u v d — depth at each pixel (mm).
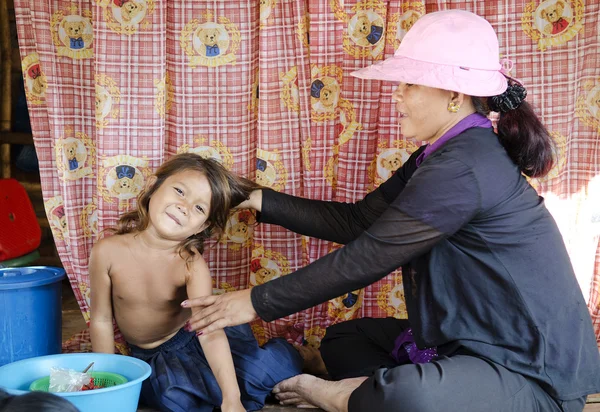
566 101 2809
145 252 2561
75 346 2957
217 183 2494
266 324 3002
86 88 2889
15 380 2203
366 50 2830
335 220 2609
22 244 3289
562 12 2770
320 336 3000
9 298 2520
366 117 2869
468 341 2105
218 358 2385
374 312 3004
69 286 4246
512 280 2076
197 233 2590
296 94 2865
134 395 2092
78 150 2916
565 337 2104
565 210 2891
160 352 2635
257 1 2838
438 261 2146
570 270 2172
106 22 2756
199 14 2826
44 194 2934
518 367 2084
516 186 2102
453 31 2090
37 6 2781
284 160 2910
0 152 4219
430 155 2125
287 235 2967
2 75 4176
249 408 2480
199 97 2875
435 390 1991
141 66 2787
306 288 2125
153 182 2547
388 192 2557
